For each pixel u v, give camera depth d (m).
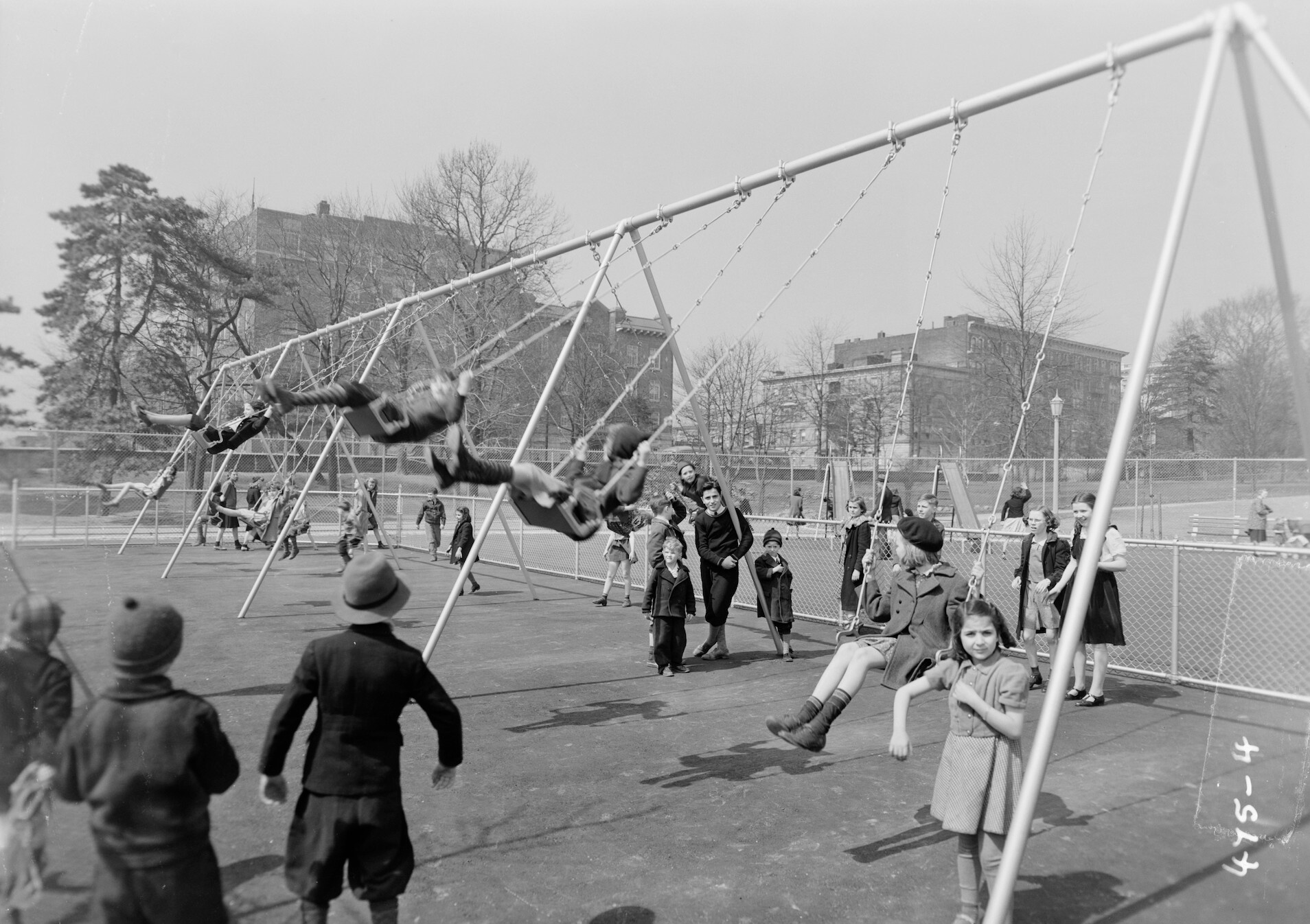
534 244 33.56
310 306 32.50
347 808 3.19
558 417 35.09
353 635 3.32
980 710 3.81
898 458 37.06
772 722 4.85
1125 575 16.77
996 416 34.62
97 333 13.01
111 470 21.33
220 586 15.21
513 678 8.67
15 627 3.21
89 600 5.95
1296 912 3.94
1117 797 5.41
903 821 5.06
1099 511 3.87
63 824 3.00
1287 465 24.20
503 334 7.89
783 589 9.93
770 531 10.14
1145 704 7.69
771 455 29.64
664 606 8.81
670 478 24.66
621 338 39.75
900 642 4.86
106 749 2.95
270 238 31.95
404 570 18.62
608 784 5.65
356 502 19.02
